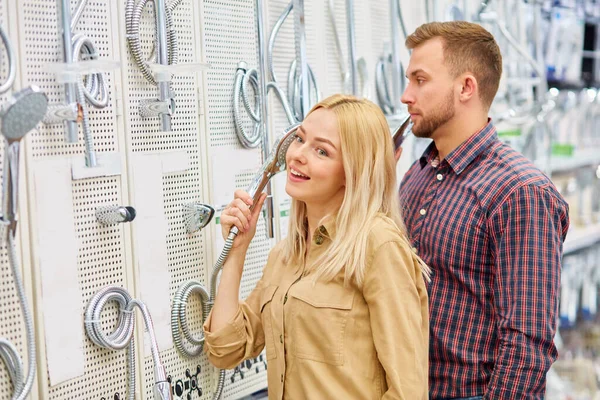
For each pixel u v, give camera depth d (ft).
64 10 5.71
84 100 6.05
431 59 7.16
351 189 6.21
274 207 8.21
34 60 5.87
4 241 5.61
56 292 6.02
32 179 5.81
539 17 11.89
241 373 7.93
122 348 6.47
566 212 6.93
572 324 15.19
